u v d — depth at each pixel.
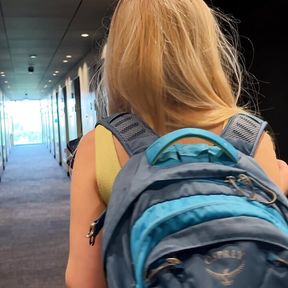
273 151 0.80
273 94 4.07
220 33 0.90
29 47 8.33
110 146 0.76
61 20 6.06
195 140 0.76
